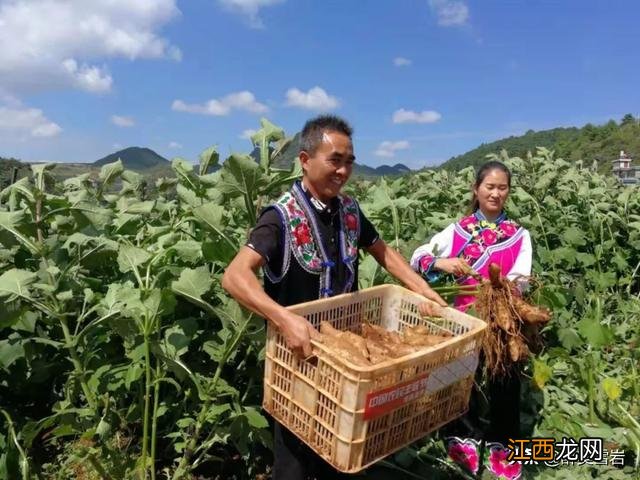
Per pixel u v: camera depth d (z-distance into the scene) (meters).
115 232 3.80
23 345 2.94
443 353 2.06
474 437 3.45
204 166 3.66
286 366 2.10
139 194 4.67
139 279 2.80
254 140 3.22
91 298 2.97
